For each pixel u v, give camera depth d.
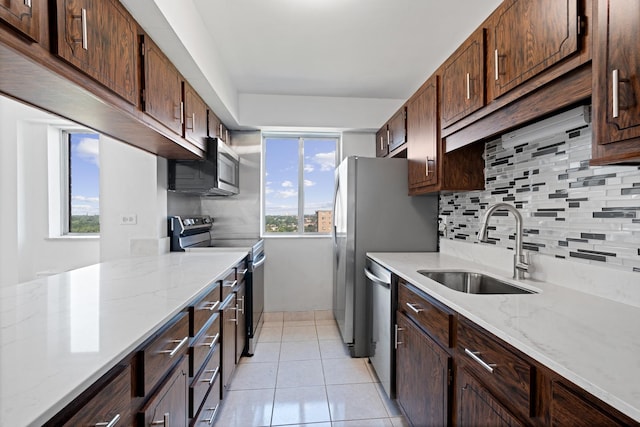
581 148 1.31
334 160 3.69
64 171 2.95
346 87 3.07
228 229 3.42
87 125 1.55
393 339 1.90
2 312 1.01
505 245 1.82
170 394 1.05
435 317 1.34
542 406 0.76
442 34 2.16
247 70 2.70
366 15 1.95
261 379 2.22
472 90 1.56
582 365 0.67
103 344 0.76
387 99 3.37
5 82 1.03
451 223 2.43
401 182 2.59
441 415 1.28
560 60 1.02
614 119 0.79
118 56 1.28
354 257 2.56
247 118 3.22
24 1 0.82
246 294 2.60
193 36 1.79
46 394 0.55
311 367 2.39
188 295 1.22
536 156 1.57
